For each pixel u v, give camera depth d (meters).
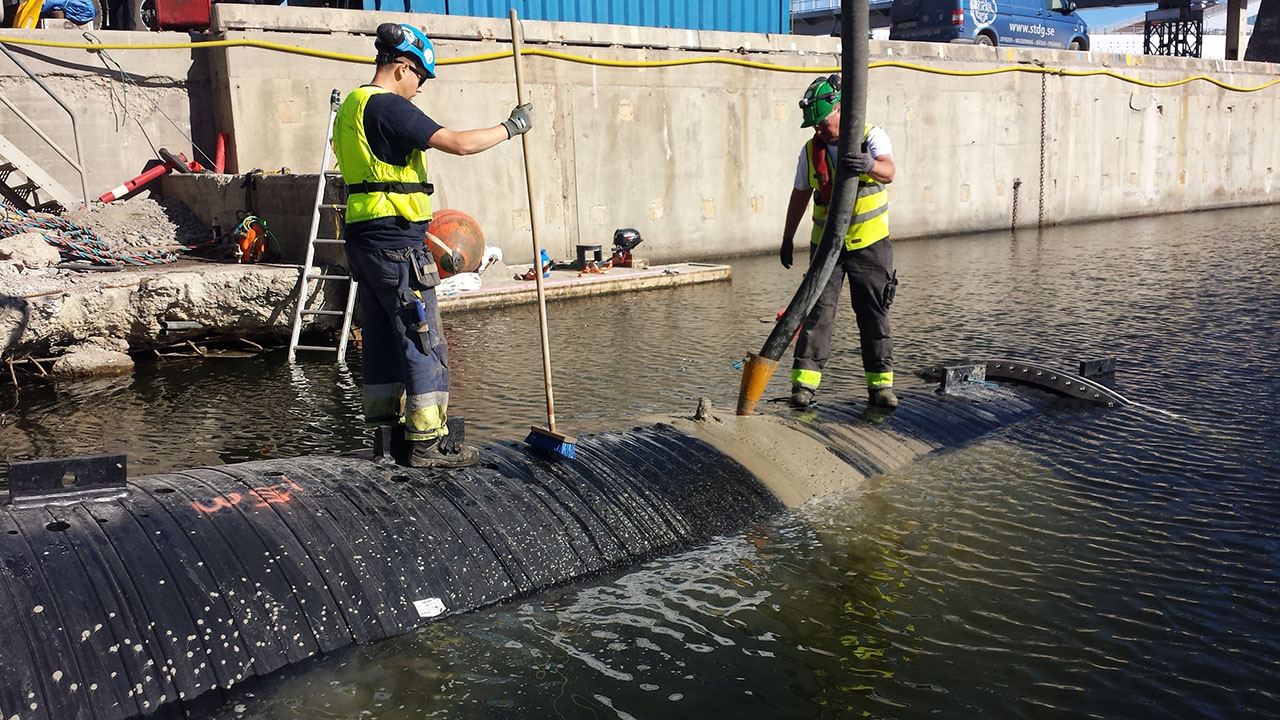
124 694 2.58
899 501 4.36
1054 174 20.20
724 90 15.52
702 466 4.31
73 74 11.34
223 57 11.55
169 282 8.27
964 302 10.55
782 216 16.50
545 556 3.51
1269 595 3.43
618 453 4.26
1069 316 9.45
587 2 14.88
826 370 7.36
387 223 3.56
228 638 2.80
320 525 3.26
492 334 9.18
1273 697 2.81
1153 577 3.59
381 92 3.53
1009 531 4.03
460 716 2.71
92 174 11.55
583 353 8.19
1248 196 24.42
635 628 3.21
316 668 2.87
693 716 2.73
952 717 2.72
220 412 6.51
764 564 3.71
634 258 12.97
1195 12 28.78
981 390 6.01
